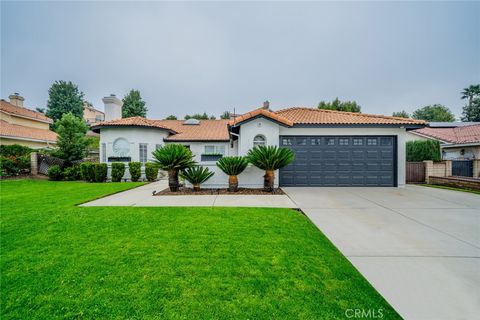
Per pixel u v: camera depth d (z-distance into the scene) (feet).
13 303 8.76
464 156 58.44
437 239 14.96
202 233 15.85
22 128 75.46
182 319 7.87
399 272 10.91
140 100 154.81
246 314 8.10
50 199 28.04
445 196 29.86
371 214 21.01
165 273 10.74
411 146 49.75
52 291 9.47
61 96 156.04
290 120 39.45
